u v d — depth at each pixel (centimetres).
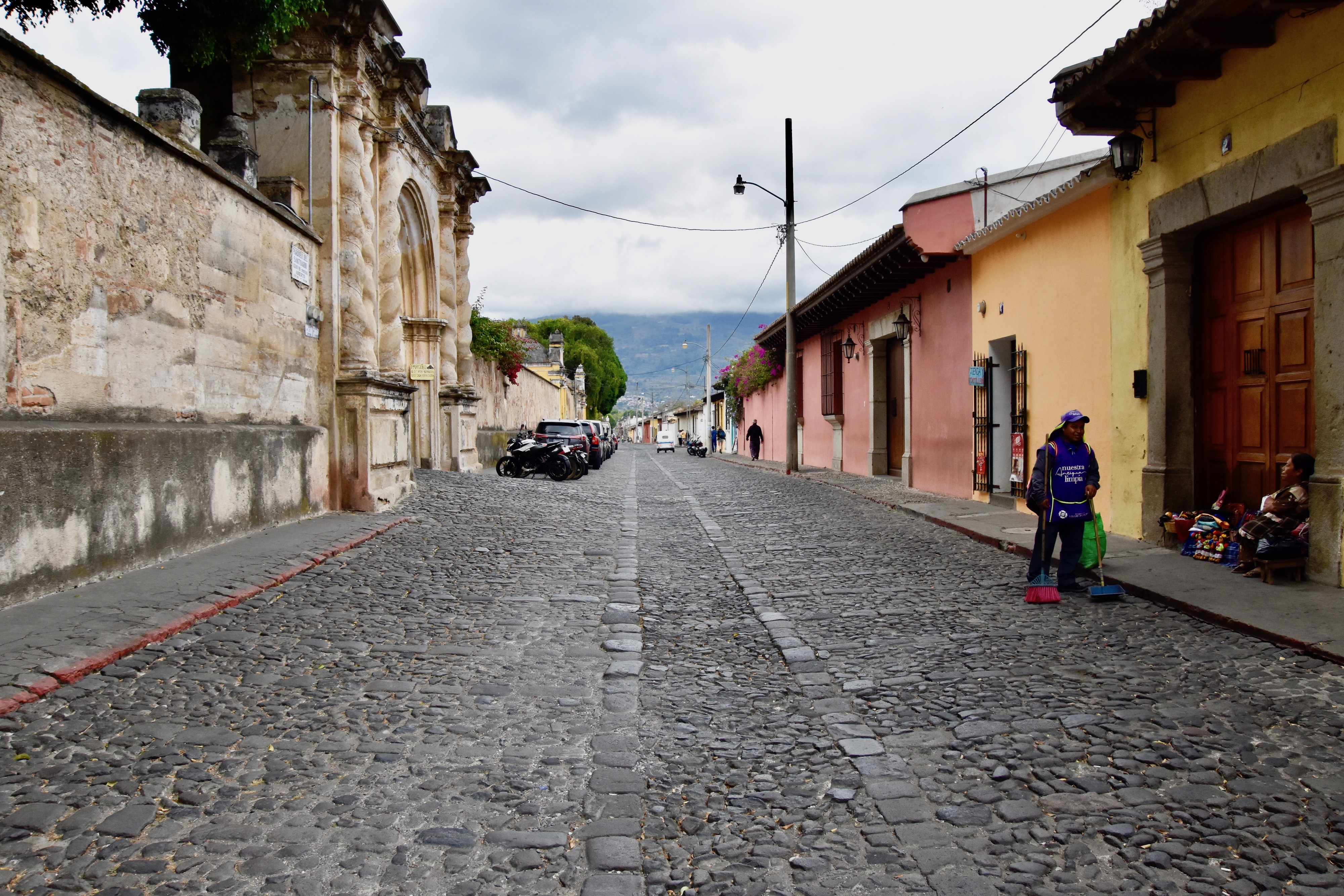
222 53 959
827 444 2739
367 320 1231
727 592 784
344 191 1216
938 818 342
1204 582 714
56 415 670
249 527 945
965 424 1537
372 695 480
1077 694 479
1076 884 292
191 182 863
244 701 462
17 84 624
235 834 321
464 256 2044
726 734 435
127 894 280
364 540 961
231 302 948
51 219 661
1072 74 910
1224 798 349
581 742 422
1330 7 657
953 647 586
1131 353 966
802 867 307
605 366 8706
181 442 800
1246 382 825
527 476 2219
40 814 331
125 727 419
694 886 295
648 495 1794
